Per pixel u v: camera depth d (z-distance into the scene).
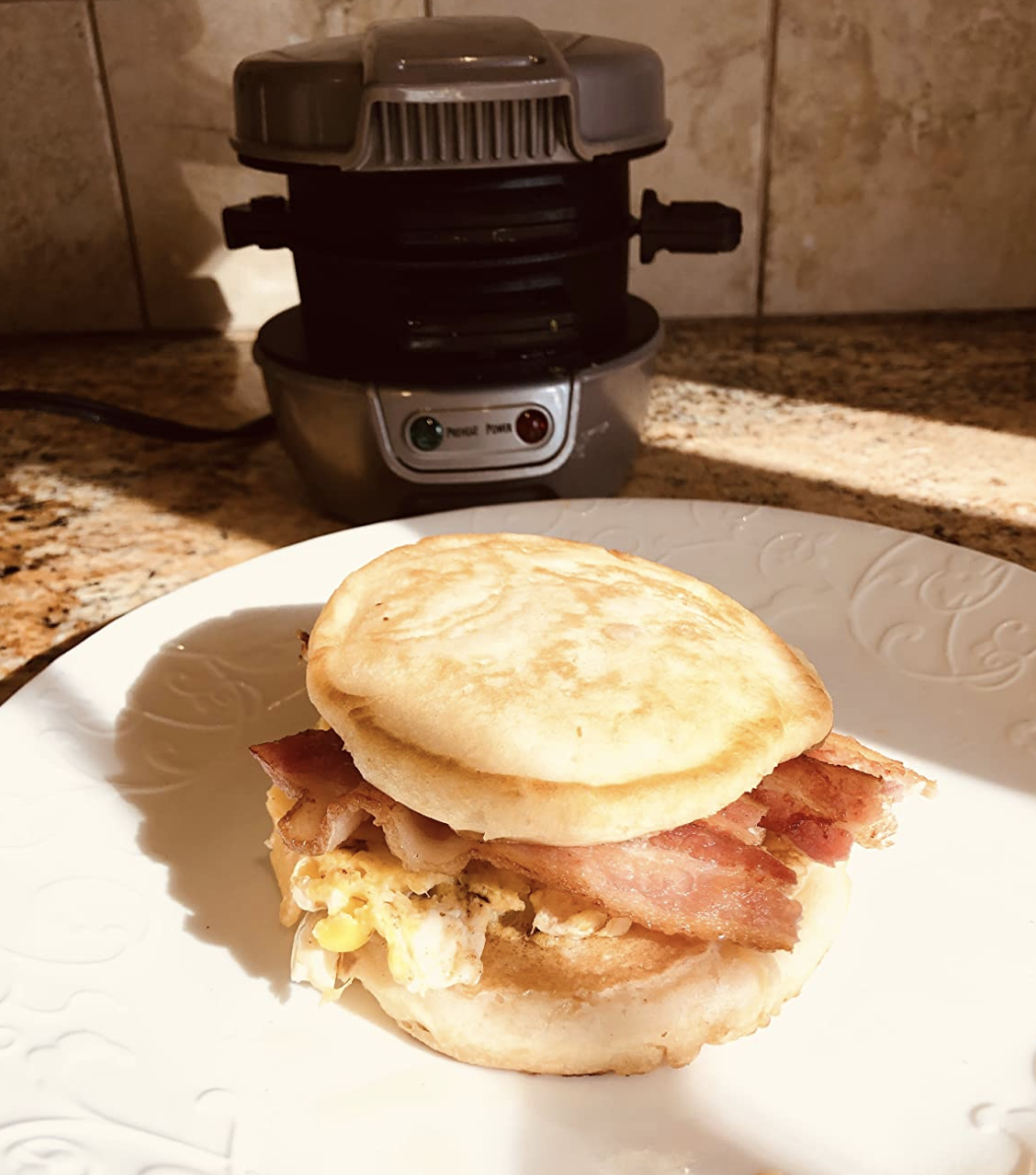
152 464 0.48
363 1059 0.24
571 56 0.35
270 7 0.54
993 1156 0.21
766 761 0.24
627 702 0.24
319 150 0.34
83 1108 0.21
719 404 0.52
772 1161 0.22
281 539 0.41
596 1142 0.22
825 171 0.58
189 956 0.25
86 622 0.36
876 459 0.47
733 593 0.36
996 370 0.55
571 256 0.36
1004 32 0.54
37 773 0.29
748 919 0.23
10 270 0.59
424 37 0.35
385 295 0.36
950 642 0.34
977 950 0.25
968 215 0.59
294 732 0.31
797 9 0.54
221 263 0.59
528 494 0.40
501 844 0.24
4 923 0.25
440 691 0.24
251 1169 0.21
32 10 0.53
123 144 0.56
